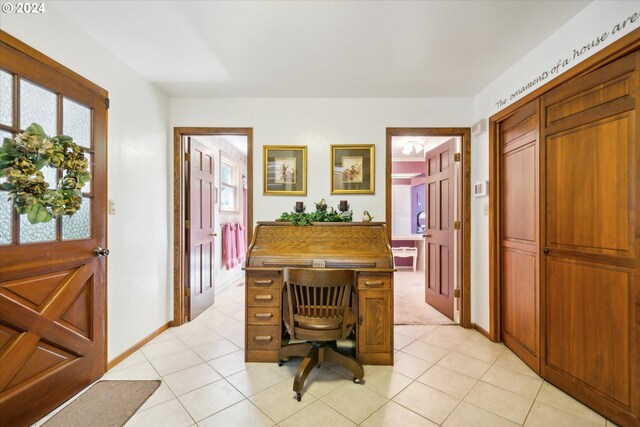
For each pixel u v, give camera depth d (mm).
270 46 1967
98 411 1547
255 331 2092
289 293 1788
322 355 1906
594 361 1553
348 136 2820
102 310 1894
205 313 3158
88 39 1814
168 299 2762
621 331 1422
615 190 1446
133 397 1669
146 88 2432
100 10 1602
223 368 2004
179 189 2814
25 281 1434
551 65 1816
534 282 1989
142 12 1619
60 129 1607
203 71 2305
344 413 1543
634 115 1356
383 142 2814
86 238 1778
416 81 2471
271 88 2621
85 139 1805
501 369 1999
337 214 2514
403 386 1791
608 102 1474
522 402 1636
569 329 1698
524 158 2100
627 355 1396
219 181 3994
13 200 1364
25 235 1439
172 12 1620
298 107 2824
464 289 2756
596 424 1456
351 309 1964
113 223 2031
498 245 2424
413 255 5102
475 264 2730
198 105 2822
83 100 1764
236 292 4020
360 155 2812
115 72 2062
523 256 2115
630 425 1374
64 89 1632
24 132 1384
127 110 2188
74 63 1709
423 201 5395
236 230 4613
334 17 1668
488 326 2514
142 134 2373
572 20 1659
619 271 1432
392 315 2057
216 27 1759
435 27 1756
